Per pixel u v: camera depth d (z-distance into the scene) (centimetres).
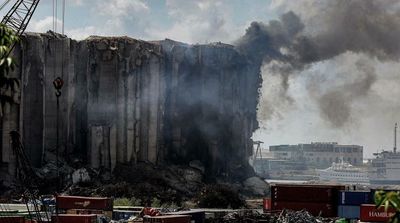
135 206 15512
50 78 19650
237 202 17088
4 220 9288
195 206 16838
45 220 10925
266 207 13275
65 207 12444
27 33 19350
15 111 18112
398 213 2456
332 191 12238
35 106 19150
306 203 12325
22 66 18612
